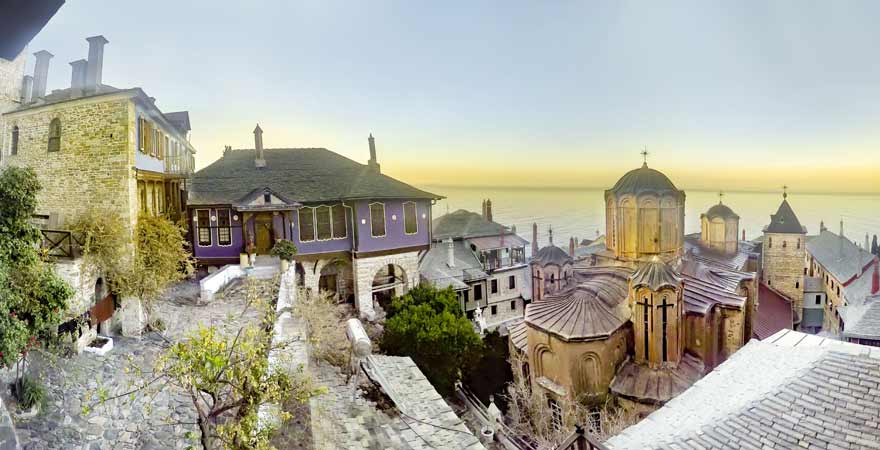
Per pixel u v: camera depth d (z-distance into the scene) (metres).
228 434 6.76
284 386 7.39
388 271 30.62
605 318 19.20
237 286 20.03
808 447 7.79
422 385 11.94
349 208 26.64
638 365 19.03
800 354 10.38
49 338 11.12
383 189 27.95
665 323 18.42
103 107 15.16
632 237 24.31
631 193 23.94
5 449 5.43
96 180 14.93
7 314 9.07
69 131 14.67
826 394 8.68
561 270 28.75
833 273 32.69
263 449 6.91
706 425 9.06
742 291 23.80
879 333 21.08
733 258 30.38
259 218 25.09
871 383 8.54
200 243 24.70
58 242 13.25
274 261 23.95
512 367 23.28
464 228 37.19
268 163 29.20
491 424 19.28
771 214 37.09
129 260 15.01
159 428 9.56
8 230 9.59
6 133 13.57
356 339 11.91
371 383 11.16
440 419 10.18
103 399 8.36
